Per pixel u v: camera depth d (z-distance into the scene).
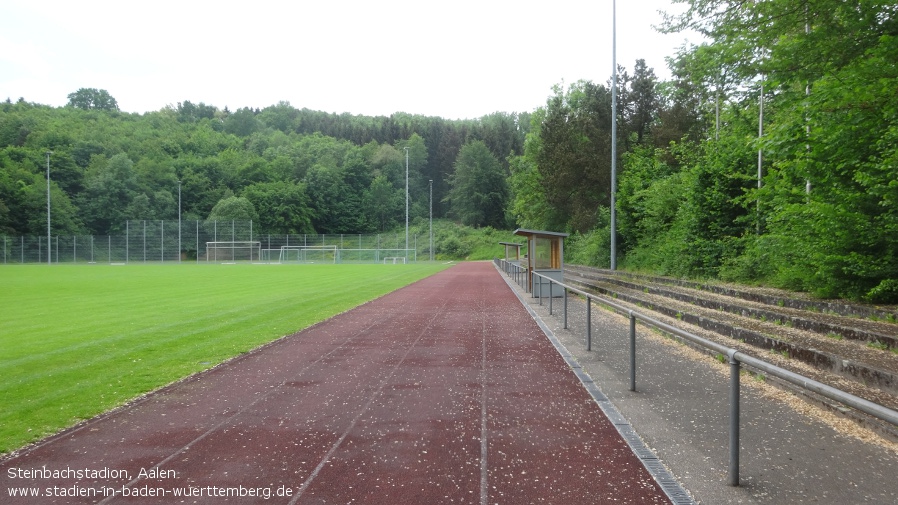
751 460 4.57
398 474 4.36
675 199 25.39
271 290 24.34
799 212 10.83
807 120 9.36
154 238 80.88
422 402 6.50
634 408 6.16
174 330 12.48
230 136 137.62
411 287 26.25
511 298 20.47
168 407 6.40
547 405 6.33
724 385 7.14
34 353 9.86
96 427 5.69
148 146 110.62
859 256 9.48
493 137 125.12
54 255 75.06
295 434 5.38
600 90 45.41
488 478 4.27
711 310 12.78
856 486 4.02
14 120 104.81
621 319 14.00
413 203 120.25
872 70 7.87
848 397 2.97
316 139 138.25
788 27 9.37
